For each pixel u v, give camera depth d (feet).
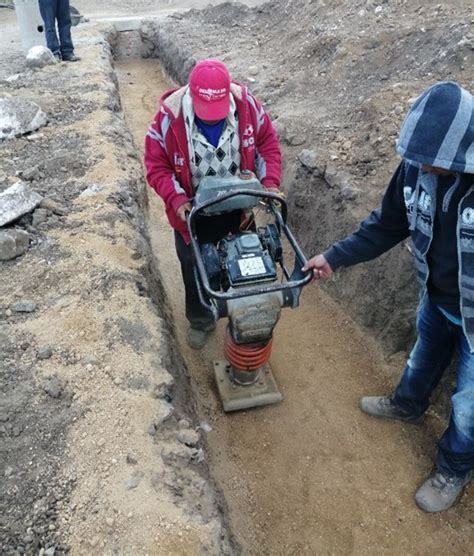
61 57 27.91
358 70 19.19
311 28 24.21
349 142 15.30
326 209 14.44
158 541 6.64
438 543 8.98
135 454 7.68
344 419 11.03
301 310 13.92
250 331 9.07
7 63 28.12
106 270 11.25
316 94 19.40
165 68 33.71
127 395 8.55
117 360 9.22
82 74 25.07
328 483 9.92
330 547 8.99
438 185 6.88
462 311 7.30
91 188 14.60
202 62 8.82
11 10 45.32
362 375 11.96
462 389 8.09
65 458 7.66
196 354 12.56
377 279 12.60
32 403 8.47
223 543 6.98
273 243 9.32
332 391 11.65
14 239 11.63
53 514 6.98
